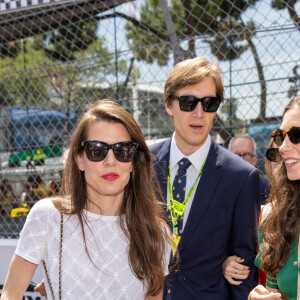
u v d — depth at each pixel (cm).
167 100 224
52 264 152
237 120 554
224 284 213
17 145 542
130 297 156
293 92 531
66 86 559
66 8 412
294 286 170
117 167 155
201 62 214
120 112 160
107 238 158
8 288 151
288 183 182
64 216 156
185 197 216
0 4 390
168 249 173
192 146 218
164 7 335
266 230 183
